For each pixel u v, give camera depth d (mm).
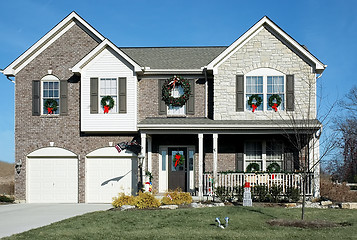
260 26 19156
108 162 20297
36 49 20719
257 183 17750
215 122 18547
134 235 10797
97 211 15602
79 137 20312
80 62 19375
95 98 19578
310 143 18375
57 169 20406
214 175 18062
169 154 20453
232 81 19203
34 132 20484
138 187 19938
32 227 12477
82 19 20391
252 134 19797
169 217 13469
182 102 20172
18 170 20438
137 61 21312
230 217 13312
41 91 20625
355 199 17859
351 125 31000
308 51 18703
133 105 19438
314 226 11812
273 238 10227
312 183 17969
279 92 19016
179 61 21359
